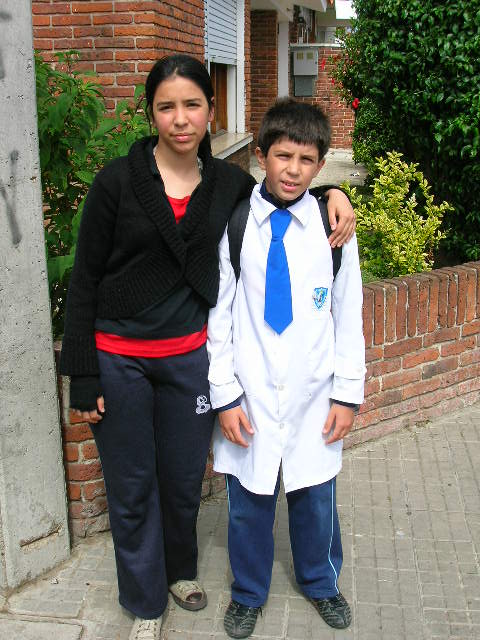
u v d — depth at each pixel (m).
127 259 2.26
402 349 4.01
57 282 3.27
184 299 2.31
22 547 2.82
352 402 2.44
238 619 2.64
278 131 2.20
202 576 2.96
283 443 2.42
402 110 5.19
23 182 2.55
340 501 3.48
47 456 2.84
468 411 4.41
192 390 2.41
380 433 4.07
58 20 5.59
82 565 3.00
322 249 2.34
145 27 5.54
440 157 5.15
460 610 2.76
